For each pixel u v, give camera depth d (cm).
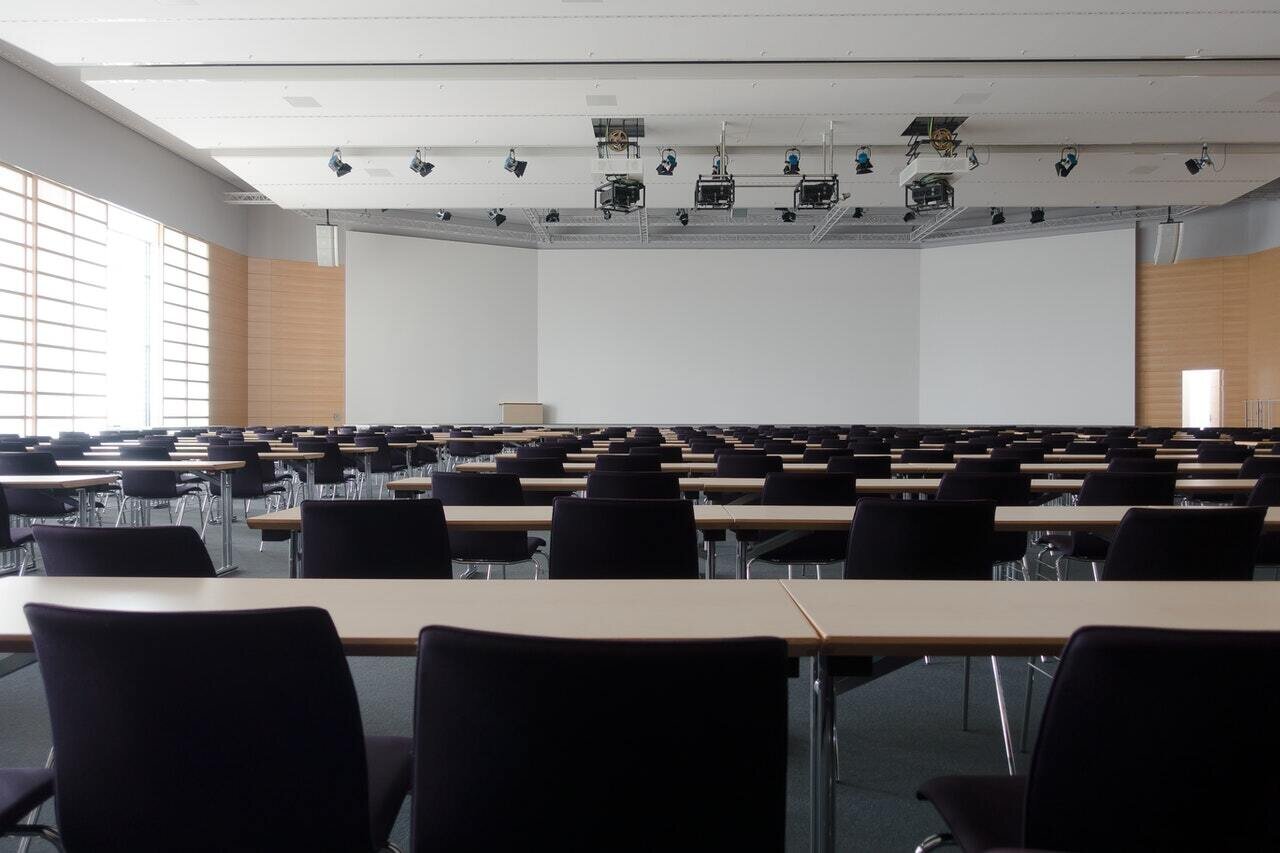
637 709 91
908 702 294
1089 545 362
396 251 1605
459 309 1634
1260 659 92
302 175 1141
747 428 1196
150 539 188
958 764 242
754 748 93
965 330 1620
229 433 1088
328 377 1617
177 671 103
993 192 1213
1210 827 98
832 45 755
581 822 94
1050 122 937
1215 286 1516
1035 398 1565
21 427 1045
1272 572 498
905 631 129
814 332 1664
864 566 245
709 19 705
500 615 142
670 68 819
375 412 1589
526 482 379
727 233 1677
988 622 135
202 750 106
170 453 616
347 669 106
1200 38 738
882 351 1658
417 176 1149
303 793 108
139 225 1299
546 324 1675
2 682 308
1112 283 1513
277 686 104
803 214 1562
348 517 247
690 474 489
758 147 1055
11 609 145
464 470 489
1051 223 1550
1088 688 97
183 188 1381
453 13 693
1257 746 95
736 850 95
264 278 1591
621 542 244
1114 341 1512
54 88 1080
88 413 1169
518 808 95
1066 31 725
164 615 101
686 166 1108
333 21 706
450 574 253
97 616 102
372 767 148
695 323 1670
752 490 371
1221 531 221
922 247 1658
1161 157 1051
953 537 242
